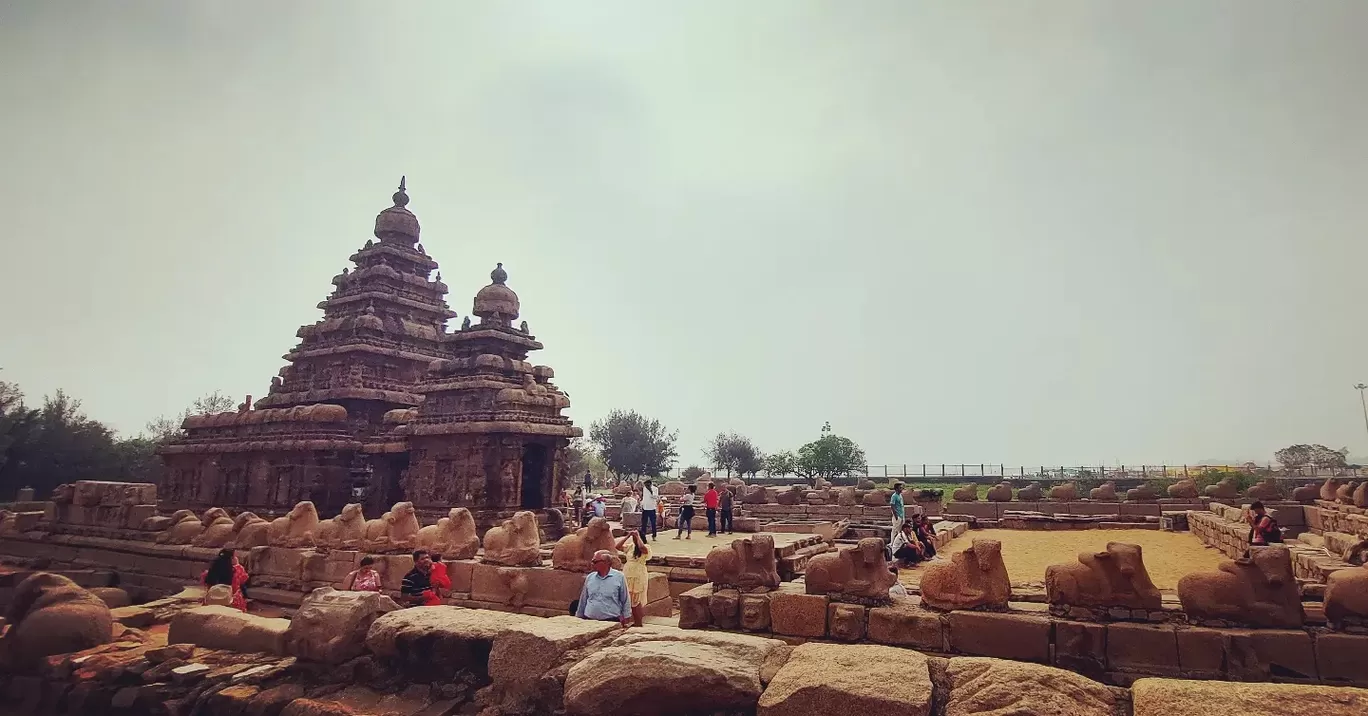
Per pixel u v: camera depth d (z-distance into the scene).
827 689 4.91
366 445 24.88
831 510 29.97
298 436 24.69
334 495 24.80
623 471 70.06
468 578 13.64
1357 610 6.97
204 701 7.38
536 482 23.48
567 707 5.59
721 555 10.10
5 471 42.59
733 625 9.67
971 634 8.23
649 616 13.24
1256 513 15.19
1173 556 18.84
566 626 6.75
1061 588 8.09
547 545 19.78
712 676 5.30
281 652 8.20
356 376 27.97
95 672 8.41
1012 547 21.39
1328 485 19.70
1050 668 4.92
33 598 9.34
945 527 24.30
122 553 20.09
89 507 22.39
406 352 29.56
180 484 27.91
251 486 25.41
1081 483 50.56
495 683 6.46
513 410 21.88
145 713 7.66
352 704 6.93
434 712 6.56
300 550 16.20
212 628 8.82
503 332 24.30
